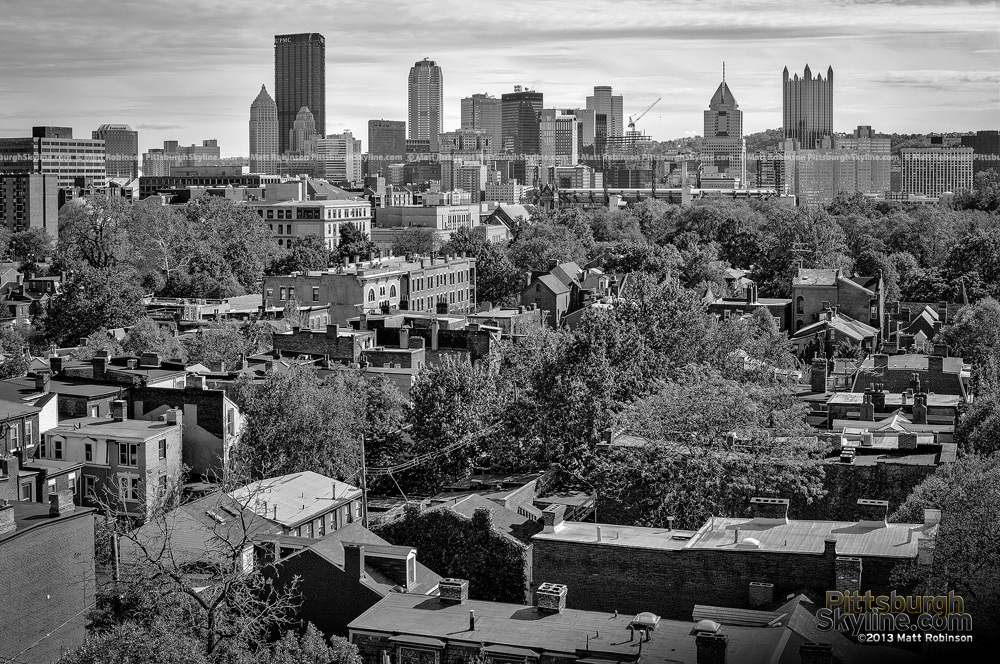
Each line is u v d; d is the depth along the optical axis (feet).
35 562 220.02
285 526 292.61
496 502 289.53
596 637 191.11
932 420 361.10
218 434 395.14
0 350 617.62
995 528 206.08
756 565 212.23
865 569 206.80
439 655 191.72
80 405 406.41
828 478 269.03
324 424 393.50
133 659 185.06
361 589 219.00
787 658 175.42
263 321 643.45
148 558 212.64
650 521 278.87
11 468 293.43
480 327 587.68
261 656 197.06
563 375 385.91
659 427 293.64
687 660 179.42
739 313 631.97
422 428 407.03
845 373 476.54
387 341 578.66
